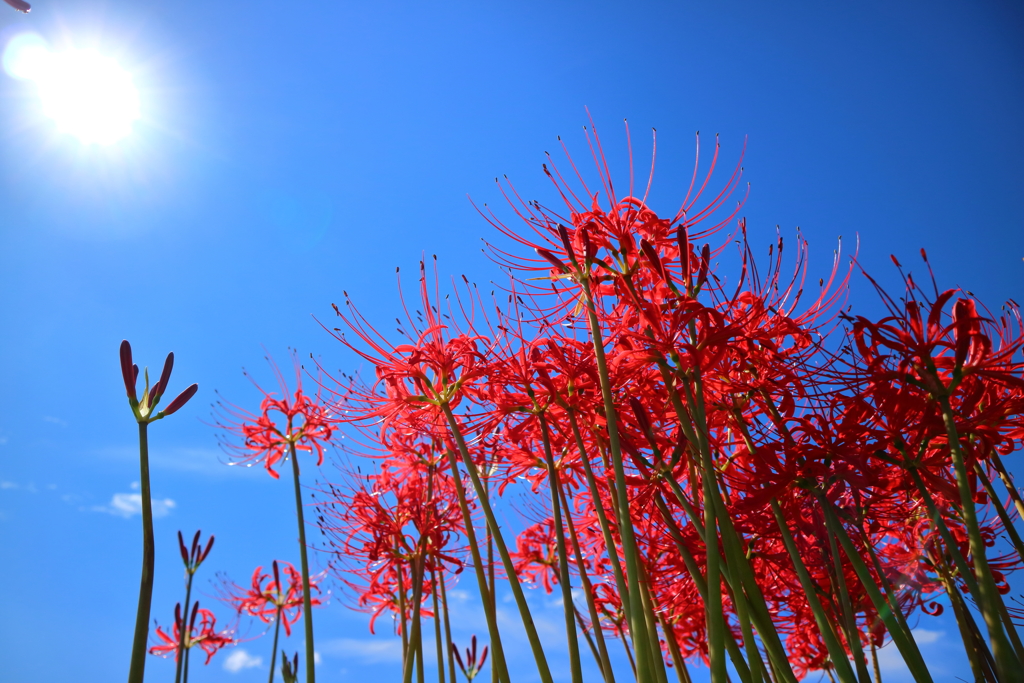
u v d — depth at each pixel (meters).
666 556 0.90
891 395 0.64
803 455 0.68
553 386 0.73
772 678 0.73
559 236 0.73
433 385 0.76
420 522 0.97
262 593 1.38
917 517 0.81
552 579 1.07
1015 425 0.71
